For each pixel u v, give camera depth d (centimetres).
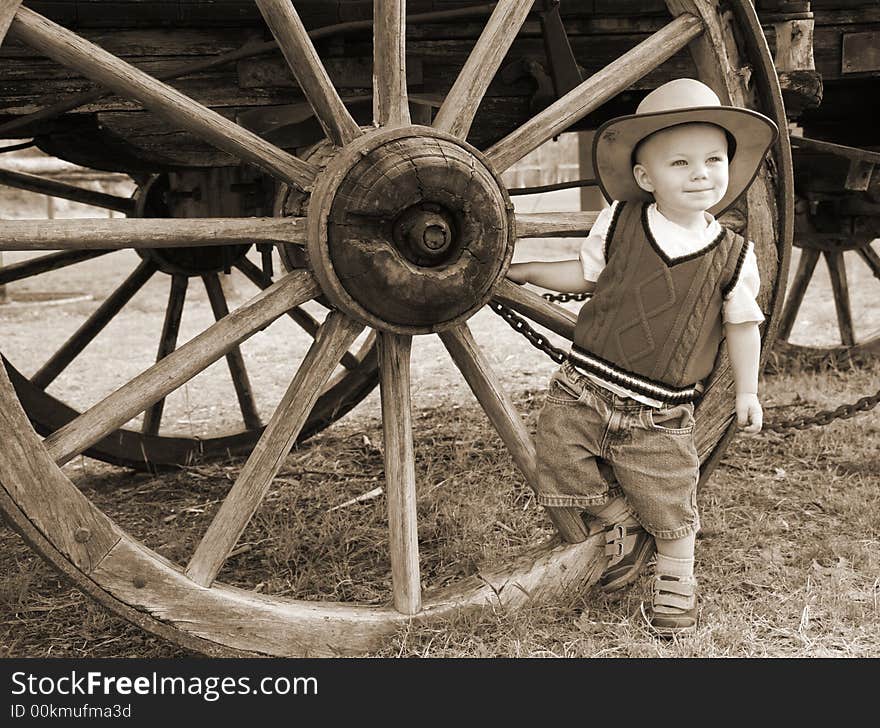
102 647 293
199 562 260
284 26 252
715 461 307
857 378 555
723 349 299
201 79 324
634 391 269
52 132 354
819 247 533
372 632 273
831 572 317
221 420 573
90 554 245
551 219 286
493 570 294
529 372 649
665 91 259
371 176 250
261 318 259
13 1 231
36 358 750
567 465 279
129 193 1288
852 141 502
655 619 284
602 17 350
